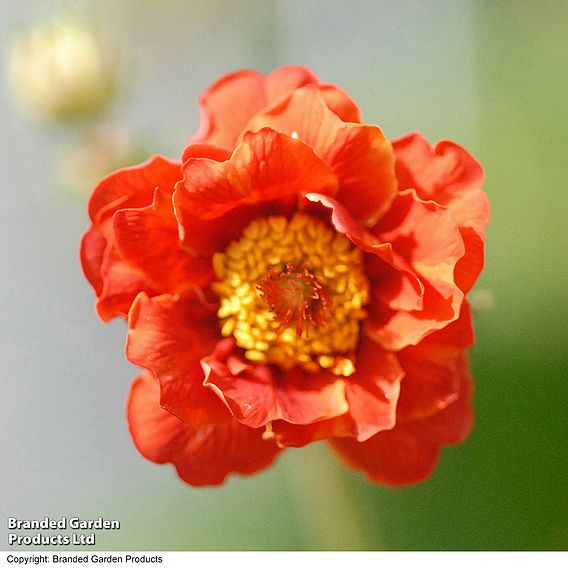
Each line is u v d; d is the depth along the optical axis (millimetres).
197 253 240
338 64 314
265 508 284
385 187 236
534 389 277
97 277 238
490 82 298
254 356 239
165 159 236
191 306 241
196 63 311
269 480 286
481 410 277
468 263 236
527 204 287
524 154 289
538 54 297
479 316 281
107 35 279
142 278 238
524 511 272
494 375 278
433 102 301
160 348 235
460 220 235
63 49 272
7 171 321
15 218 323
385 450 242
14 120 302
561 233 285
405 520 275
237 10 304
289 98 234
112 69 275
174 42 308
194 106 310
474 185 236
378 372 239
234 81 240
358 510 256
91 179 274
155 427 240
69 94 272
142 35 304
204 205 236
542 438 275
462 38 306
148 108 308
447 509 274
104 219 236
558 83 294
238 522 283
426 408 239
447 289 233
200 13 303
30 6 275
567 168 287
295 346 240
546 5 299
